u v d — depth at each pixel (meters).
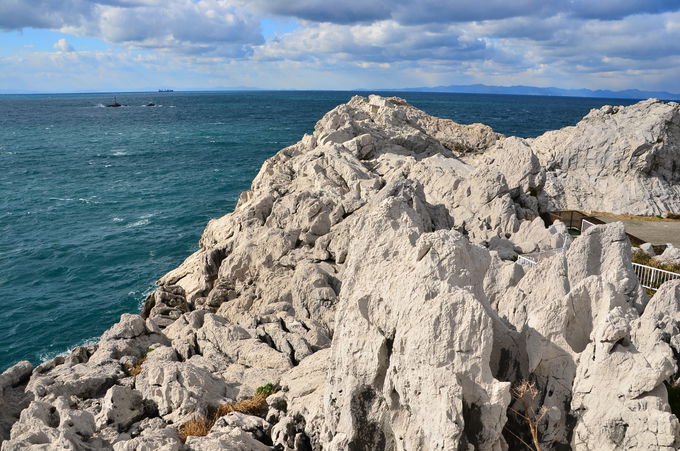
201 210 76.25
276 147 137.12
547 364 13.12
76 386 20.77
